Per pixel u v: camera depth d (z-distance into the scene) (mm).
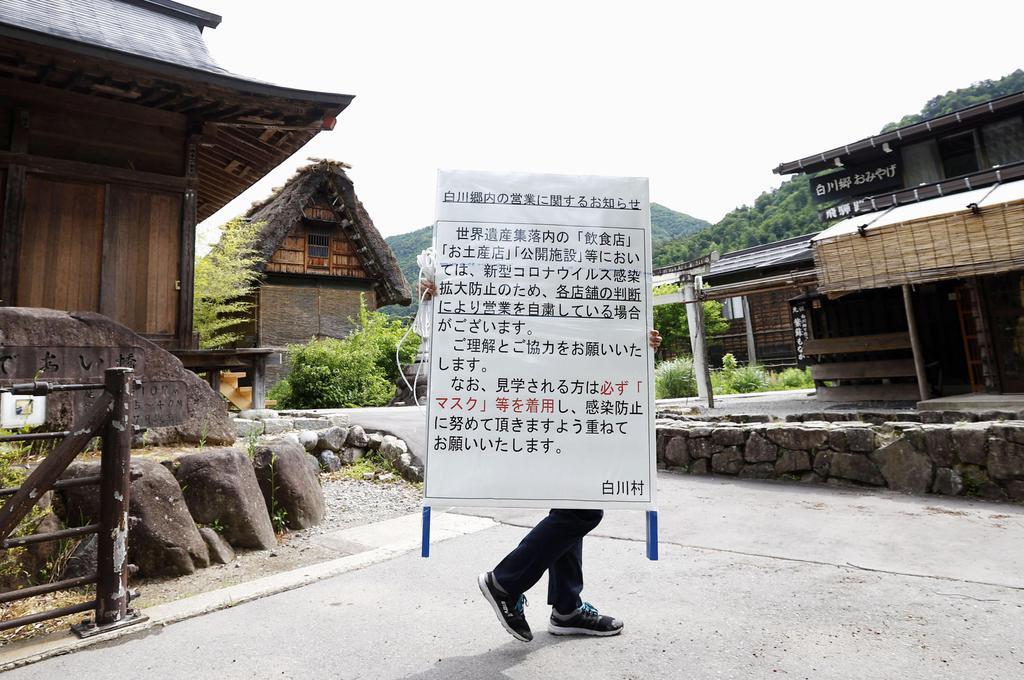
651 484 2480
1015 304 8883
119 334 4555
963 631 2328
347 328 19406
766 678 2021
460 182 2635
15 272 6195
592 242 2641
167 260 7109
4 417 2541
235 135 8367
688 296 11797
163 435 4707
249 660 2283
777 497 4895
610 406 2525
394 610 2777
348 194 18375
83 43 5531
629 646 2312
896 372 11273
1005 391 8930
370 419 7691
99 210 6758
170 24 9102
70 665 2270
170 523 3527
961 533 3650
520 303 2572
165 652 2369
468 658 2258
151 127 7164
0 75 6277
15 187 6254
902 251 8469
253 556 3857
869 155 15344
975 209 7777
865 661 2115
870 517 4133
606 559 3428
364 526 4512
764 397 13773
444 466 2455
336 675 2145
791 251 18281
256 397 7156
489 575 2311
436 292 2557
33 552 3160
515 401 2504
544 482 2455
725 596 2801
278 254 18250
